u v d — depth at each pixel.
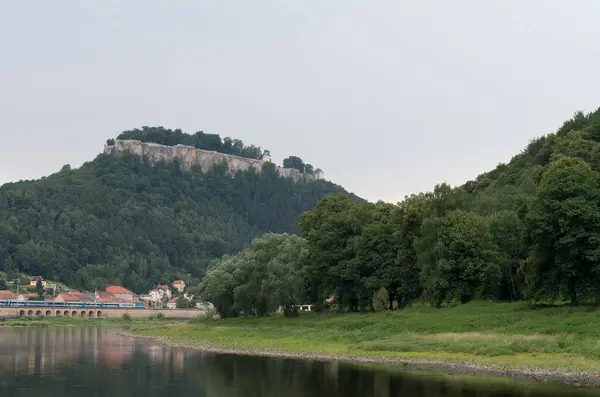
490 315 93.81
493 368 65.00
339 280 133.38
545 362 65.62
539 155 181.25
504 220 115.31
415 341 86.50
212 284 164.25
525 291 98.94
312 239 139.62
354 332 104.44
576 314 84.62
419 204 123.50
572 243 86.88
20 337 146.38
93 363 83.19
